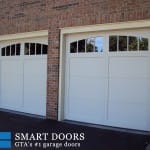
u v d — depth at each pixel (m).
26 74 11.74
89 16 9.55
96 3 9.37
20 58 11.99
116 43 9.22
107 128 9.17
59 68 10.31
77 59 10.09
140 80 8.75
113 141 7.93
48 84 10.61
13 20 11.97
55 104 10.39
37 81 11.34
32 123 9.98
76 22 9.87
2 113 11.80
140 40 8.74
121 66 9.10
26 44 11.77
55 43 10.42
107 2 9.12
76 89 10.11
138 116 8.79
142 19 8.45
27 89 11.70
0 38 12.59
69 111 10.28
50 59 10.55
